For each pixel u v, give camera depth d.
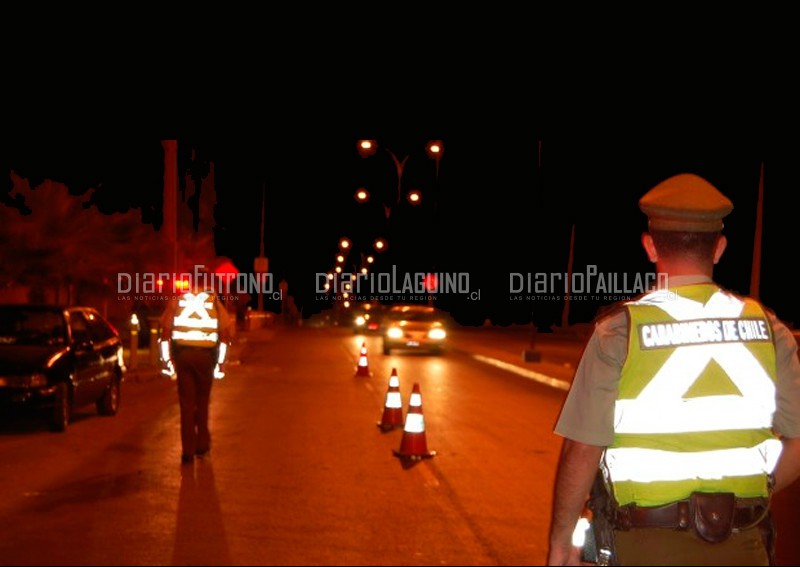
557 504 3.42
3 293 26.41
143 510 9.10
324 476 10.79
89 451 12.41
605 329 3.45
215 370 11.74
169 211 26.12
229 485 10.26
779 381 3.50
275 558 7.52
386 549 7.81
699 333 3.42
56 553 7.60
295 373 25.36
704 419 3.35
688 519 3.30
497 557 7.62
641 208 3.63
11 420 15.27
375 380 23.34
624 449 3.38
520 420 15.90
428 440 13.59
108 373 15.55
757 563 3.34
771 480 3.49
